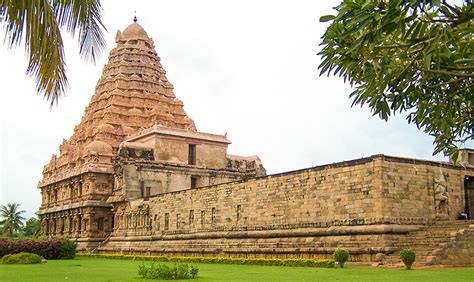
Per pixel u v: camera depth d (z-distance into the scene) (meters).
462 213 39.12
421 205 37.12
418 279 22.70
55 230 87.88
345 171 38.75
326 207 40.00
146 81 89.19
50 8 12.48
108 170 77.06
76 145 89.06
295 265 36.78
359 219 36.97
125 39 93.75
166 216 60.25
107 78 91.00
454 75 11.23
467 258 31.22
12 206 121.56
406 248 32.81
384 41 12.23
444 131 12.77
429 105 12.35
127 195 66.62
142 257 55.38
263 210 46.34
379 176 35.81
